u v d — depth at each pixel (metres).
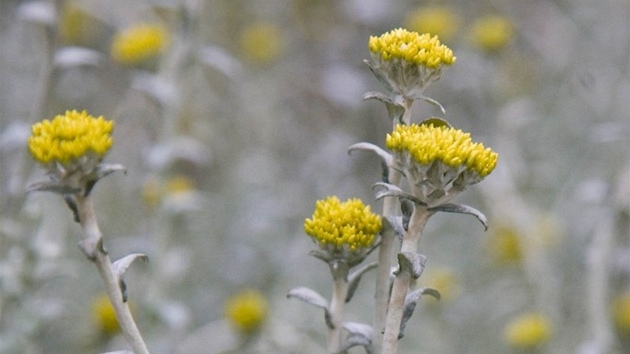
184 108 7.90
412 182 2.52
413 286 2.94
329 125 10.50
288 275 7.72
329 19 11.20
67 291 6.96
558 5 10.49
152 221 7.04
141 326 5.87
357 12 10.57
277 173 9.30
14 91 8.88
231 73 6.51
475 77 8.16
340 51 10.90
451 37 9.05
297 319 7.11
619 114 8.48
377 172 9.92
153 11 7.11
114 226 8.04
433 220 8.41
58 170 2.56
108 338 5.54
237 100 9.47
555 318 6.76
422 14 9.16
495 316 7.23
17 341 5.04
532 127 8.81
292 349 6.21
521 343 6.64
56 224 6.39
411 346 7.23
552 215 7.90
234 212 8.55
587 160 8.55
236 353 6.46
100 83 9.36
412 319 7.30
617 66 8.99
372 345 2.80
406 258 2.47
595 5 9.41
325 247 2.78
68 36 8.96
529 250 7.07
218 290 7.75
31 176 5.71
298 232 8.40
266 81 10.20
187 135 8.35
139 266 6.61
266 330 6.15
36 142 2.57
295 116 10.55
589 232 7.53
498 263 7.71
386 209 2.76
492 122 8.41
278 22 11.12
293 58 11.03
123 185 8.30
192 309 7.42
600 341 5.89
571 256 7.62
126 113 8.20
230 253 7.94
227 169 9.23
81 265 7.21
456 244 8.40
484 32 7.86
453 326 7.48
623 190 6.15
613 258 6.58
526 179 7.96
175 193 6.84
